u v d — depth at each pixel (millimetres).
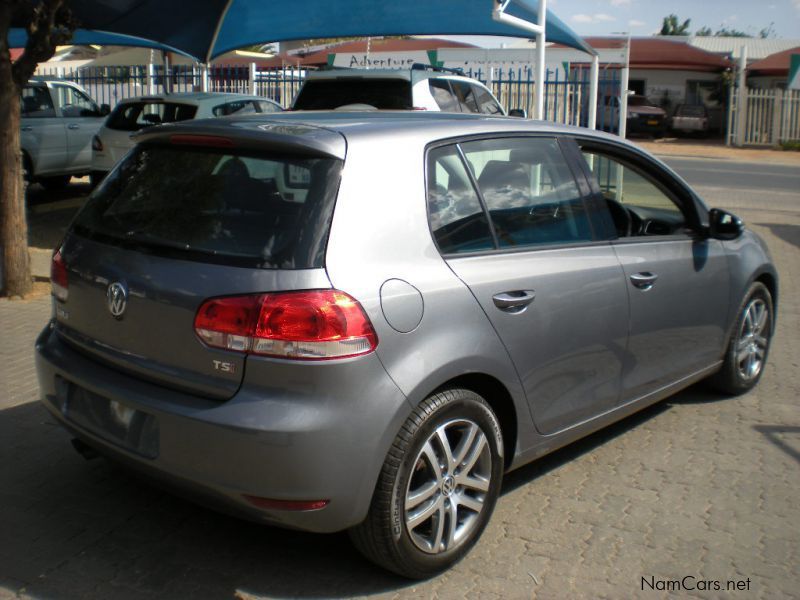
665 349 4648
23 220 7773
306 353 2922
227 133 3365
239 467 2947
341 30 13180
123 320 3299
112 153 12539
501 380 3549
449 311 3312
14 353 6176
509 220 3777
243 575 3438
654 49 36500
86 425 3459
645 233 4828
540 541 3752
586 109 14594
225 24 12711
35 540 3668
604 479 4391
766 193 18188
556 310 3801
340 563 3539
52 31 7496
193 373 3096
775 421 5242
